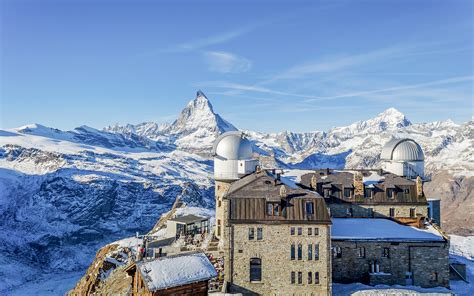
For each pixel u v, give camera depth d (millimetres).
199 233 81438
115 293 50594
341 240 57938
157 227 103562
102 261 73750
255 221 51375
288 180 66625
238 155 69312
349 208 69062
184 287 35438
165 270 35531
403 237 58344
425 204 67875
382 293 52062
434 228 61875
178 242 74625
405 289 54219
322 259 50969
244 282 51281
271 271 51250
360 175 70000
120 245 84750
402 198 68625
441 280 57156
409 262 57438
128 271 38438
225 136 72375
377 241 57688
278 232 51438
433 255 57438
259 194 53438
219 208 70312
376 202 68688
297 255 51219
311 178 73438
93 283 64938
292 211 51875
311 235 51281
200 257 38344
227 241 51625
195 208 122812
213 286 51781
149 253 65875
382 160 83875
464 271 63500
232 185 62406
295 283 51062
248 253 51531
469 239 117812
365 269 57844
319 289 50781
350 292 52938
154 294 33812
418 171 80562
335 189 70375
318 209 51906
